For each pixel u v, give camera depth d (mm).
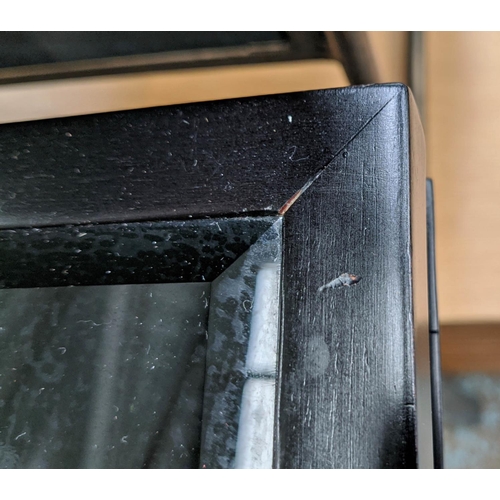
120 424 221
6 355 245
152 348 225
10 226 239
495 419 614
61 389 234
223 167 219
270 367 200
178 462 207
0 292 255
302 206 204
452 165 563
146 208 224
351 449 173
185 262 223
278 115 216
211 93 392
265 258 209
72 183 237
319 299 191
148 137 232
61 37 245
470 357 628
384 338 180
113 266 234
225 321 211
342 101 208
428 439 215
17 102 365
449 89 564
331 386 181
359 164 200
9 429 235
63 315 243
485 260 549
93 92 374
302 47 264
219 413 202
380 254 189
